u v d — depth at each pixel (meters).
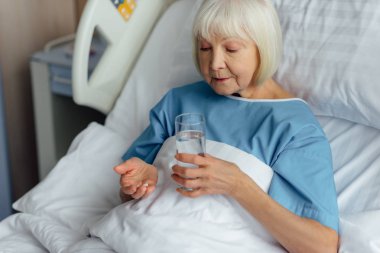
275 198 1.33
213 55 1.36
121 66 1.97
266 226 1.28
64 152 2.35
